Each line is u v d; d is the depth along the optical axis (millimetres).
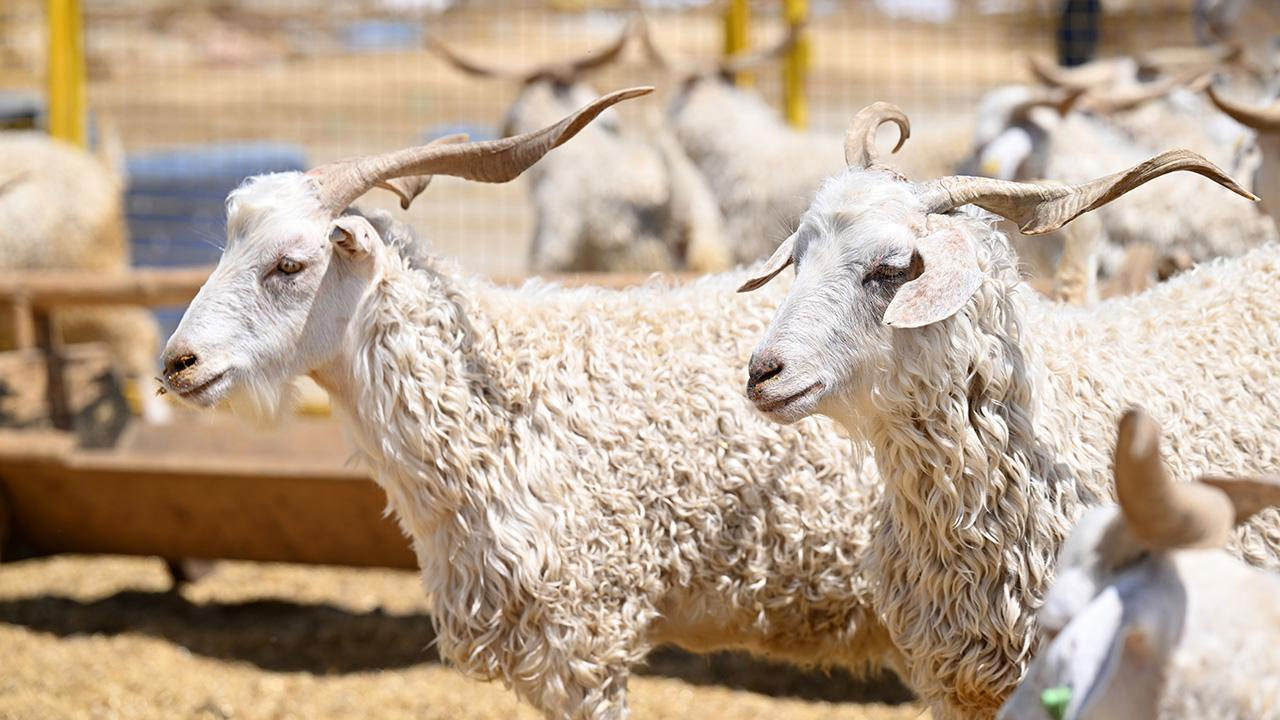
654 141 9430
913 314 2879
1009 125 7613
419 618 6254
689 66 9469
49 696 5246
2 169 9461
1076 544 2201
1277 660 2064
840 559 3855
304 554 6129
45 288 6875
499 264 11703
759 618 3949
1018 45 20688
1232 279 3836
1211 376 3574
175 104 19703
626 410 3840
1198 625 2068
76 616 6281
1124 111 8094
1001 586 3285
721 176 9047
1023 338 3270
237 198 3660
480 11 14469
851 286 3117
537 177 9586
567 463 3783
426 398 3672
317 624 6184
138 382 9547
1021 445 3256
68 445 6266
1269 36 9227
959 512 3250
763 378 3121
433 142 3793
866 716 4961
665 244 9141
